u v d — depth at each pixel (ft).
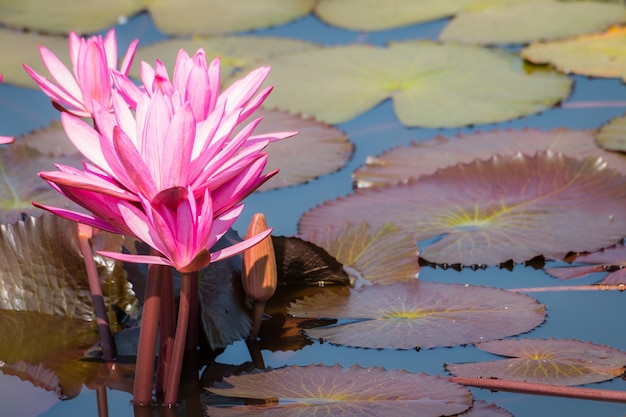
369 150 11.98
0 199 11.29
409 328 10.71
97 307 10.69
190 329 10.68
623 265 11.04
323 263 10.97
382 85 12.60
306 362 10.63
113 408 10.43
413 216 11.40
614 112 12.22
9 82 12.59
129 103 10.24
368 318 10.80
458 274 11.07
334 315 10.80
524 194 11.48
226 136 10.11
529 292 10.94
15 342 10.77
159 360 10.48
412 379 10.45
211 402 10.43
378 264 11.09
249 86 10.25
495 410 10.32
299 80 12.67
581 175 11.51
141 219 10.09
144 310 10.36
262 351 10.69
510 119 12.20
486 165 11.62
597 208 11.34
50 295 10.91
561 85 12.51
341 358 10.64
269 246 10.69
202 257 10.05
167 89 10.21
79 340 10.79
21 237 10.92
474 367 10.53
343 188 11.66
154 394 10.48
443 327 10.71
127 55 10.56
